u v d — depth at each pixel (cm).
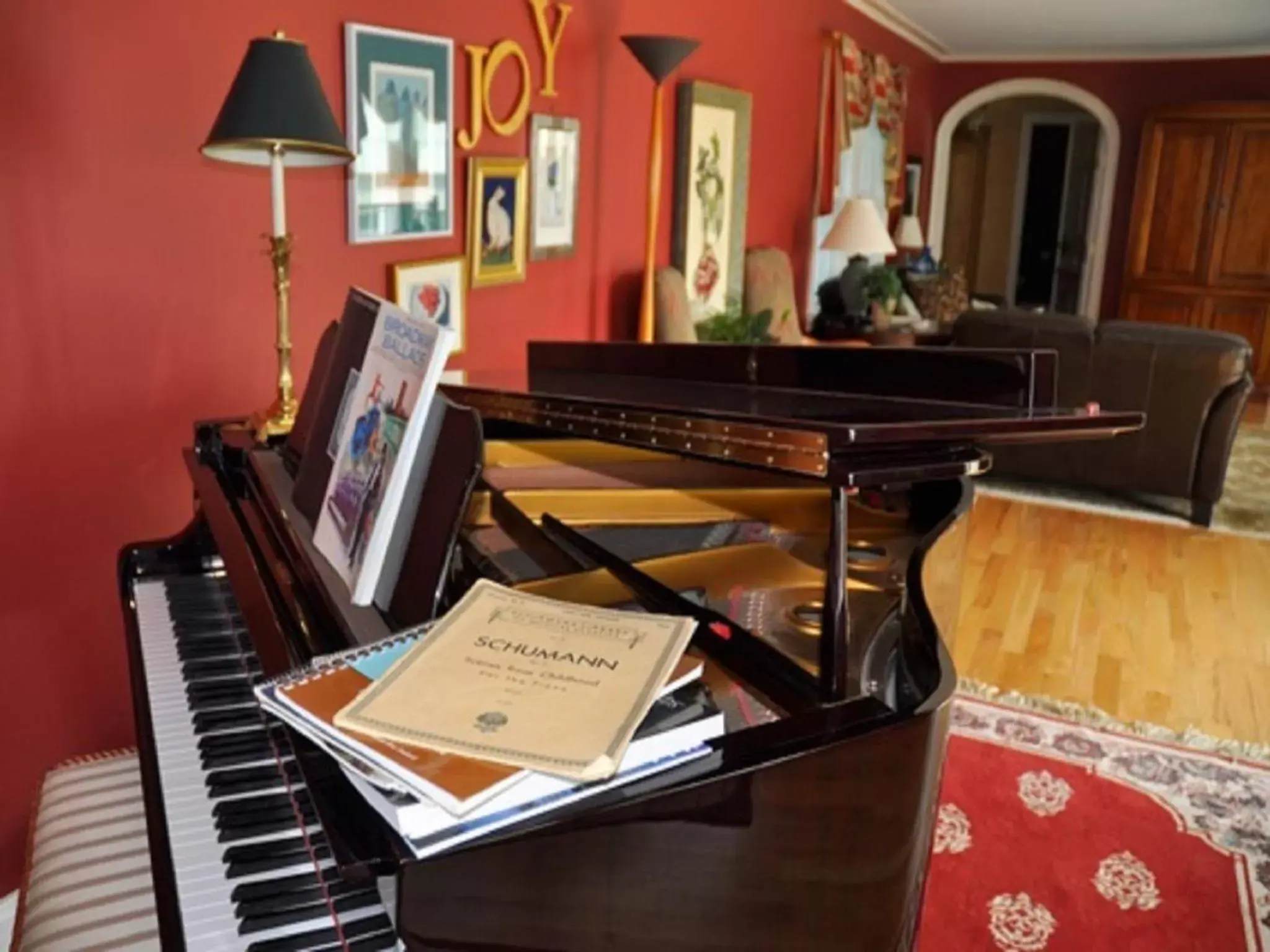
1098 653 339
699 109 449
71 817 153
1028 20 687
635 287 428
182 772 120
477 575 149
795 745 101
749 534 186
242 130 181
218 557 181
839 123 614
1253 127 751
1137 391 466
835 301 672
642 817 92
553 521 182
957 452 126
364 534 120
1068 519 478
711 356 198
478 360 329
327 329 177
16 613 201
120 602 190
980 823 247
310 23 245
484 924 87
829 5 597
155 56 209
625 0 387
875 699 114
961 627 356
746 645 133
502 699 93
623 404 144
